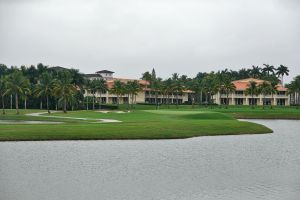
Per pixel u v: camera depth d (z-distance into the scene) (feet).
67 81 538.47
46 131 220.64
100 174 129.80
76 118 384.88
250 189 114.62
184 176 128.98
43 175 127.13
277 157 167.84
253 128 285.43
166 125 270.26
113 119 365.20
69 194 107.86
